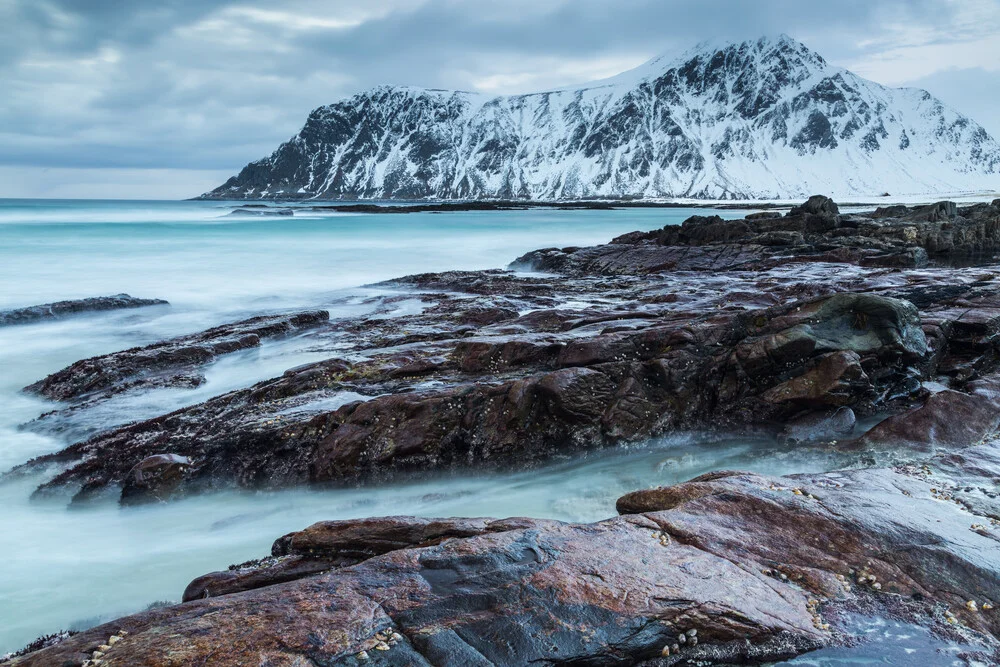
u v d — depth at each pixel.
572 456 9.67
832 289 17.17
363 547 5.52
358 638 3.73
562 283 24.02
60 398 12.95
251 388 11.72
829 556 5.03
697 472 9.10
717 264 28.48
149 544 7.81
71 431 11.19
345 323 17.44
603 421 9.84
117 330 19.22
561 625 3.99
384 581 4.33
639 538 5.13
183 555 7.49
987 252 34.03
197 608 4.11
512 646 3.80
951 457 7.28
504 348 12.02
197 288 26.92
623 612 4.14
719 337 11.05
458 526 5.45
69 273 29.78
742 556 4.98
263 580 5.21
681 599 4.32
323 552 5.60
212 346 14.88
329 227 61.12
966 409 9.20
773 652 4.03
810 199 40.28
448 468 9.22
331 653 3.59
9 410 12.70
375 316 19.42
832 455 8.94
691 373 10.65
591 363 10.92
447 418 9.43
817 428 9.76
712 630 4.09
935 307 14.44
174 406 12.17
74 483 9.26
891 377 10.77
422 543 5.38
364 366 12.09
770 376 10.59
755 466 8.98
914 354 10.70
